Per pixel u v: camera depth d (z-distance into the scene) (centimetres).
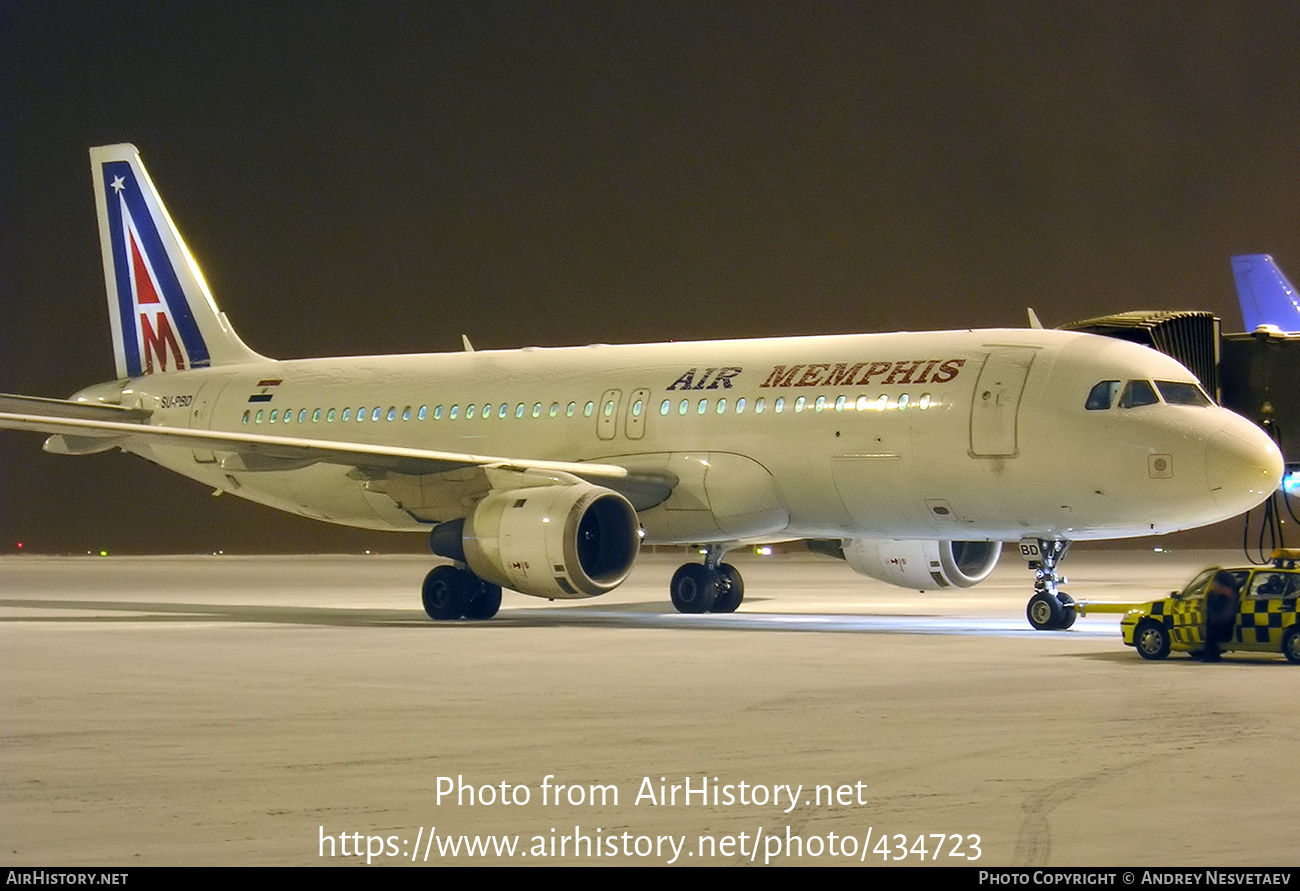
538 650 1847
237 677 1553
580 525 2327
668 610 2744
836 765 1021
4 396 3036
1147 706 1297
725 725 1198
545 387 2602
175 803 910
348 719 1240
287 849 802
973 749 1081
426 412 2722
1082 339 2175
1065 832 827
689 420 2409
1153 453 2048
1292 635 1611
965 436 2150
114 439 3091
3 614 2656
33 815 879
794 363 2366
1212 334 2492
